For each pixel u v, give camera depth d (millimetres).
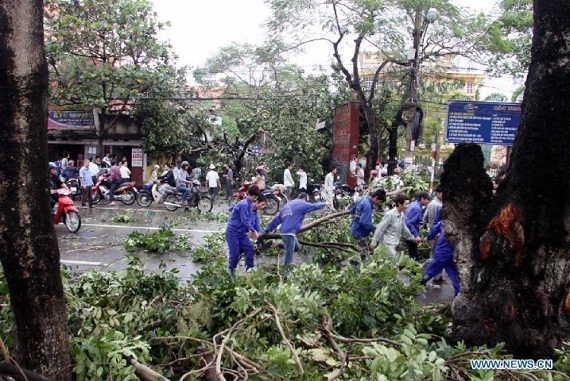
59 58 20234
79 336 3494
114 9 20609
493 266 4172
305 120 24234
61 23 19562
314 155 24047
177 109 23594
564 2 3818
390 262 5160
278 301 3881
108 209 16406
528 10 21188
